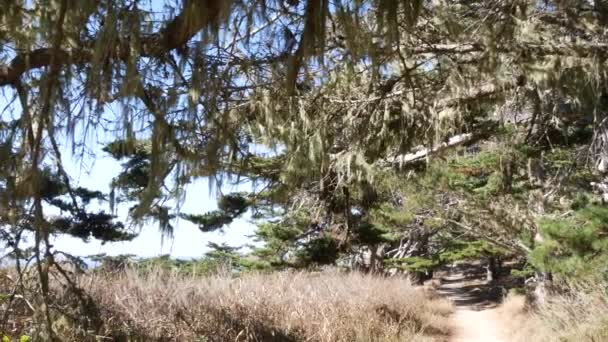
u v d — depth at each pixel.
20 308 4.12
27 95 2.99
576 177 13.84
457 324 19.08
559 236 6.39
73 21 2.63
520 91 8.62
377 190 11.54
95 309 4.18
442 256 23.64
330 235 15.95
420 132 7.62
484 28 5.59
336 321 10.59
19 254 3.03
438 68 6.20
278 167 6.24
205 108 3.22
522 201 15.08
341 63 4.84
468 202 15.10
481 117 9.85
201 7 2.55
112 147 3.00
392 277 22.06
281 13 3.06
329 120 6.86
